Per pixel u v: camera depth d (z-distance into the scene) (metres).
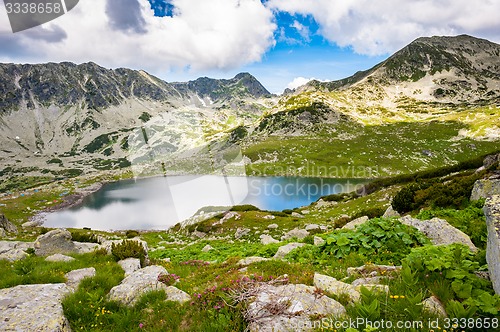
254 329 4.81
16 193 155.12
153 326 6.07
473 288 5.20
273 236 34.56
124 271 10.55
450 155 161.25
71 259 11.99
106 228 79.25
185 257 18.70
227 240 34.34
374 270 7.23
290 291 5.67
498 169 20.06
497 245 5.27
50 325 5.38
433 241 9.49
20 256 13.26
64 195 141.88
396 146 180.12
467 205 15.95
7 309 5.86
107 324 6.42
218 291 6.36
